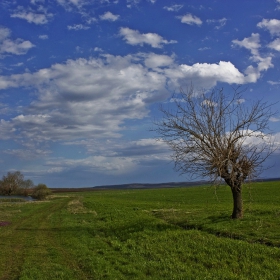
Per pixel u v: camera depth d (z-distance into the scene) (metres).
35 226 31.17
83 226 29.70
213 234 21.05
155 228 24.33
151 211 37.81
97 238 23.45
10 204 65.69
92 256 17.38
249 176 23.19
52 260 16.92
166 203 51.06
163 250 17.53
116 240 22.12
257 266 13.83
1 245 21.66
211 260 15.09
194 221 26.16
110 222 30.45
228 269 13.83
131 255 17.23
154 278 13.05
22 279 13.28
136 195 88.38
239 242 17.41
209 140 22.89
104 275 13.77
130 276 13.55
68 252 18.86
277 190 58.34
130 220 29.72
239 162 23.36
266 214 25.72
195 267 14.45
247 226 21.66
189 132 23.41
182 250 17.14
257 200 43.50
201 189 89.25
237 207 24.70
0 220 36.66
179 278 12.87
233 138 23.31
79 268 15.34
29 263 16.20
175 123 23.80
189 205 43.59
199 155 22.98
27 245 21.41
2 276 14.45
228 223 23.23
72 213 43.03
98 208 48.84
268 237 18.48
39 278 13.50
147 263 15.38
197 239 19.14
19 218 39.00
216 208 34.84
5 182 133.38
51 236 24.91
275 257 14.91
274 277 12.56
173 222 27.62
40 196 108.69
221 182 22.83
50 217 39.12
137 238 21.70
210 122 23.23
